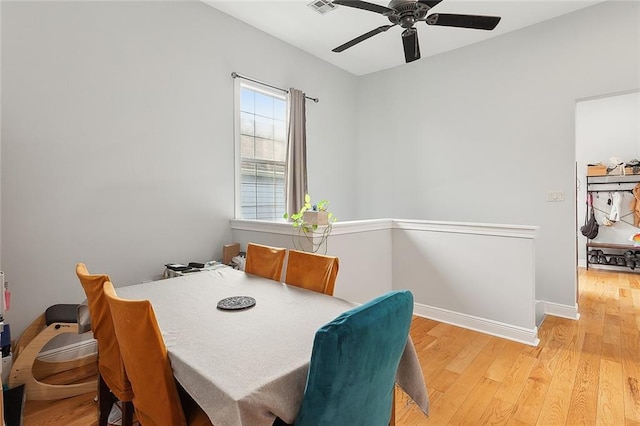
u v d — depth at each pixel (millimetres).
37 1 2365
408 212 4695
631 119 5570
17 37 2283
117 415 1906
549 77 3514
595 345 2727
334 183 4906
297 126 4117
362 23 3676
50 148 2439
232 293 1849
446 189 4324
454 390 2102
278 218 4234
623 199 5703
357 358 939
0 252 2248
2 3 2223
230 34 3561
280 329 1349
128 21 2816
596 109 5863
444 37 3898
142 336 1116
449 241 3166
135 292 1866
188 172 3256
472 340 2812
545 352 2600
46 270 2439
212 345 1199
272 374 1002
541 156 3582
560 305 3463
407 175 4699
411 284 3449
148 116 2959
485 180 3990
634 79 3053
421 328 3062
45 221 2430
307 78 4422
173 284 2037
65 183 2514
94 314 1553
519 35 3701
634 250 5492
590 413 1865
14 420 1779
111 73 2730
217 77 3467
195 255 3332
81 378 2332
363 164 5191
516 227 2770
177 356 1116
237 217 3672
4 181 2256
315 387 935
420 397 1351
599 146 5855
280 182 4254
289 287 1973
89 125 2619
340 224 2996
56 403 2033
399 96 4770
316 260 2020
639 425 1761
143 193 2941
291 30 3842
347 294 3068
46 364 2348
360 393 1016
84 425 1826
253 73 3787
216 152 3480
